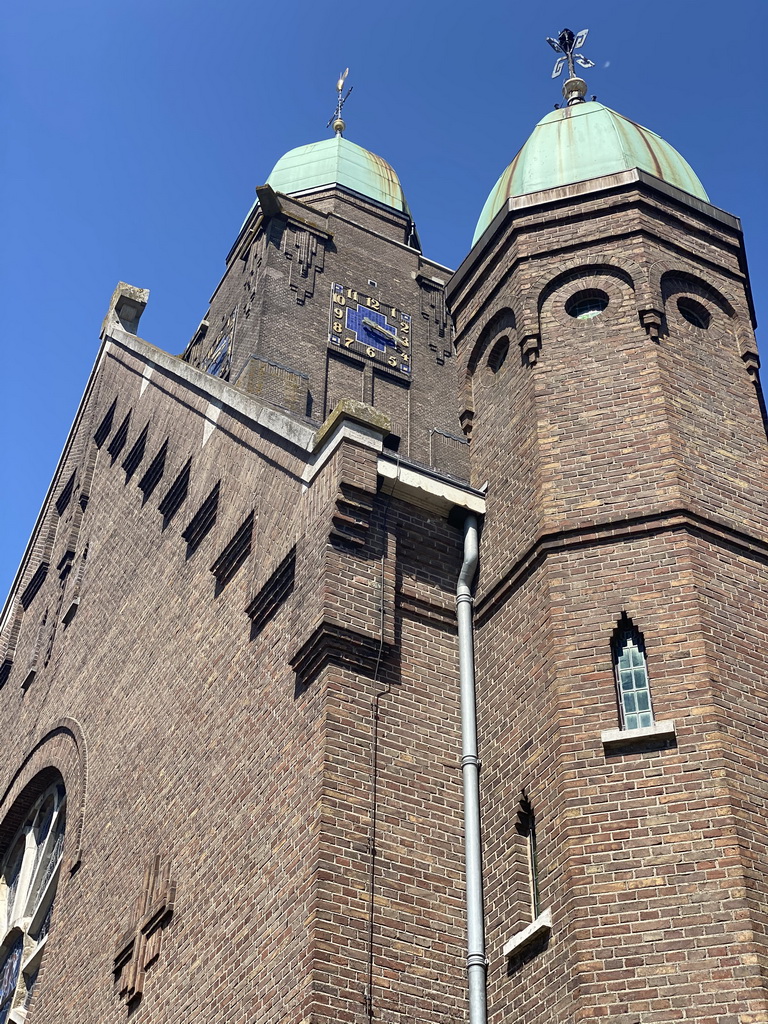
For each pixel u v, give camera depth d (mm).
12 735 28859
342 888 13977
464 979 14203
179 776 18891
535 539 16141
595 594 15289
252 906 15227
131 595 24203
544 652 15227
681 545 15305
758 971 12109
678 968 12398
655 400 16766
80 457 31266
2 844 26406
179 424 24453
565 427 17016
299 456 18156
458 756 15750
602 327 17906
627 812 13523
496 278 19516
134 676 22453
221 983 15320
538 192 19516
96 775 22578
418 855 14727
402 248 34125
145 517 24953
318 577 16125
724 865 12820
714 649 14469
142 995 17484
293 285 31125
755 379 18047
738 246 19344
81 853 22016
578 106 21172
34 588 31984
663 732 13805
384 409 30656
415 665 16141
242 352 29625
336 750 14828
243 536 19375
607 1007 12430
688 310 18516
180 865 17828
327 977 13344
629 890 13023
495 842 14906
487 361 19344
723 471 16469
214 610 19750
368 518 16625
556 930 13352
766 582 15625
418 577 16875
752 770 13664
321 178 36500
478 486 18141
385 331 31984
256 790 16219
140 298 33000
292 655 16125
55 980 21000
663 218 18922
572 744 14203
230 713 17875
